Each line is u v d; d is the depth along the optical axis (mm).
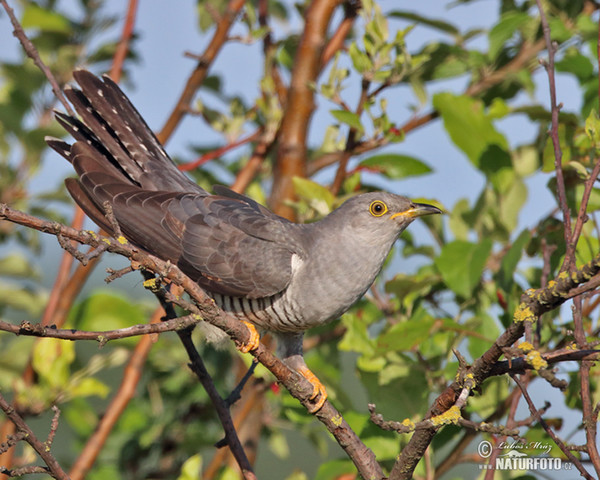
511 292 8227
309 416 8711
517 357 5363
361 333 8484
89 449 8422
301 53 10008
